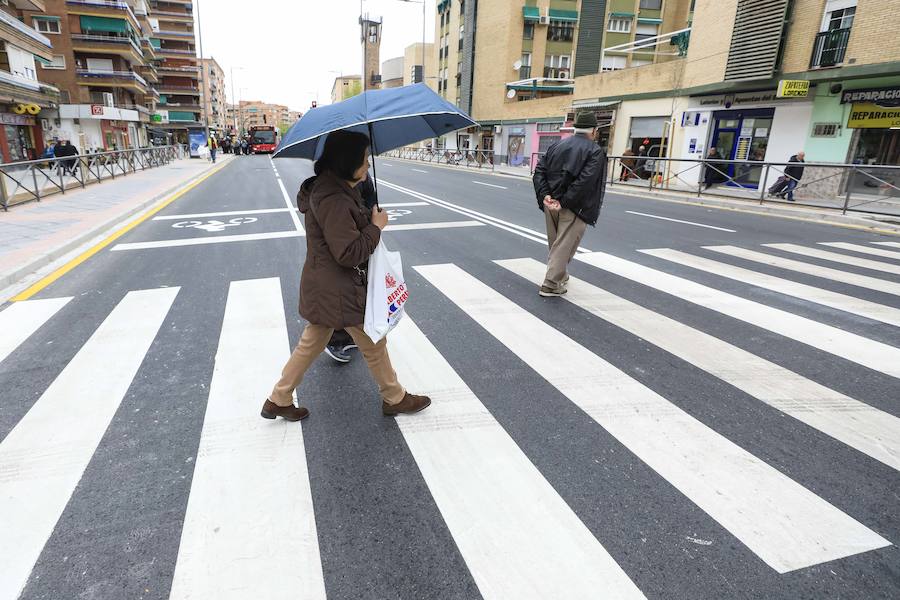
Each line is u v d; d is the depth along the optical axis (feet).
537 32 128.06
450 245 25.50
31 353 12.73
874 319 15.49
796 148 55.57
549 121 108.37
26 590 6.22
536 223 32.71
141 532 7.14
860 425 9.79
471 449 9.04
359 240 8.21
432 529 7.23
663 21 129.70
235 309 15.90
